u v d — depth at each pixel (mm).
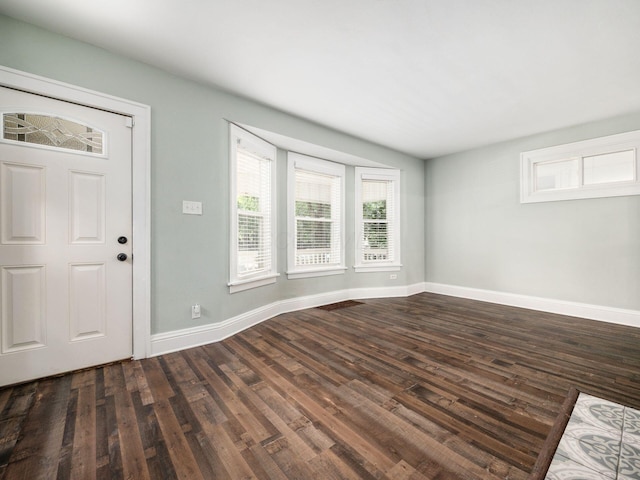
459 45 2182
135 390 1874
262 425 1522
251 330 3100
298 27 1997
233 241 2990
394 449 1348
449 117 3461
